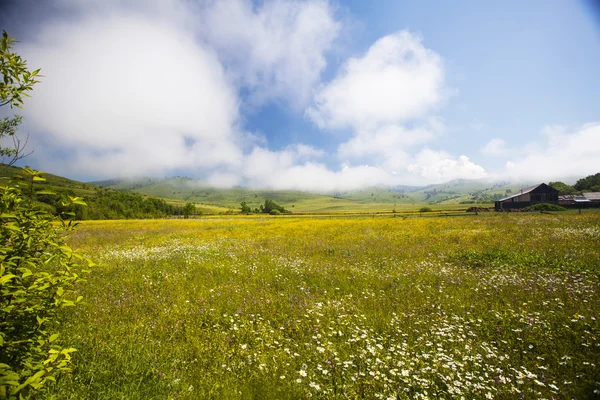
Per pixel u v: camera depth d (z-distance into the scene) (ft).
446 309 25.98
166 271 40.16
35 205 11.22
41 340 10.59
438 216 184.75
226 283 34.37
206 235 98.27
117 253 55.42
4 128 13.93
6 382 8.01
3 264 9.39
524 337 20.13
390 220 148.97
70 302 11.23
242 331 21.39
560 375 16.02
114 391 13.82
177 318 23.53
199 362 17.22
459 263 44.45
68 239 86.94
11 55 12.12
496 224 101.91
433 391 14.99
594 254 42.73
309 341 19.86
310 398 14.29
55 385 13.26
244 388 14.82
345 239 77.30
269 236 90.58
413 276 37.63
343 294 31.24
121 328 21.11
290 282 35.47
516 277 34.24
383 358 17.46
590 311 23.20
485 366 16.92
